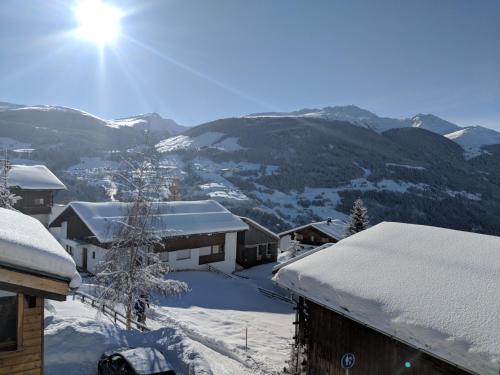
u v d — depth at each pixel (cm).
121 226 1680
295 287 1065
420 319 746
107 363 1030
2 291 735
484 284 789
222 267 3875
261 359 1689
